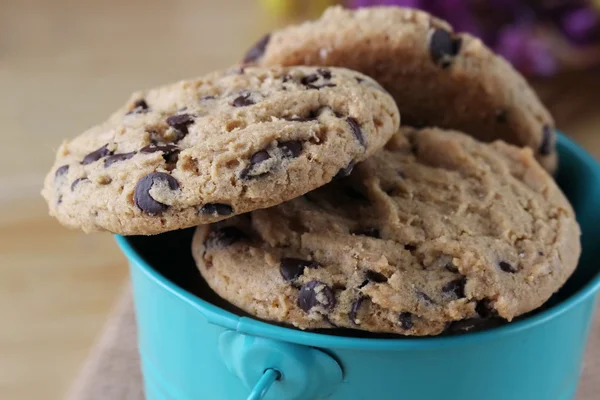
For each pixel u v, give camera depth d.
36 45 0.51
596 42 0.39
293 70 0.23
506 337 0.21
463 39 0.25
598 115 0.41
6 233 0.36
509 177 0.24
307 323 0.21
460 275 0.22
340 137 0.21
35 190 0.38
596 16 0.39
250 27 0.53
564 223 0.23
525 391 0.22
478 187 0.24
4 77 0.48
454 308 0.21
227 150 0.21
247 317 0.21
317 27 0.25
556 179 0.27
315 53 0.25
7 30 0.53
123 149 0.22
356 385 0.21
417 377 0.21
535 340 0.22
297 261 0.22
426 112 0.26
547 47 0.38
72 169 0.22
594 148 0.38
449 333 0.21
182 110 0.23
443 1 0.39
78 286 0.33
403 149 0.25
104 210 0.21
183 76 0.47
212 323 0.21
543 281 0.22
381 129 0.22
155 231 0.21
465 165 0.24
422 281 0.21
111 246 0.36
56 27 0.54
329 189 0.24
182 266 0.25
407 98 0.26
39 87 0.46
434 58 0.25
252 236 0.23
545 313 0.21
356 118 0.22
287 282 0.22
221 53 0.50
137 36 0.53
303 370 0.21
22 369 0.30
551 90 0.41
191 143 0.22
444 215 0.23
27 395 0.30
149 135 0.22
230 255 0.22
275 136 0.21
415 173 0.24
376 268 0.21
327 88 0.22
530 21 0.39
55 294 0.33
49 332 0.31
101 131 0.23
